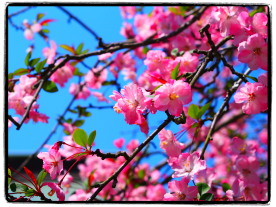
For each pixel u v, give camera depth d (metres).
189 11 1.10
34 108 0.97
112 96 0.74
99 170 1.32
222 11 0.79
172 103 0.71
